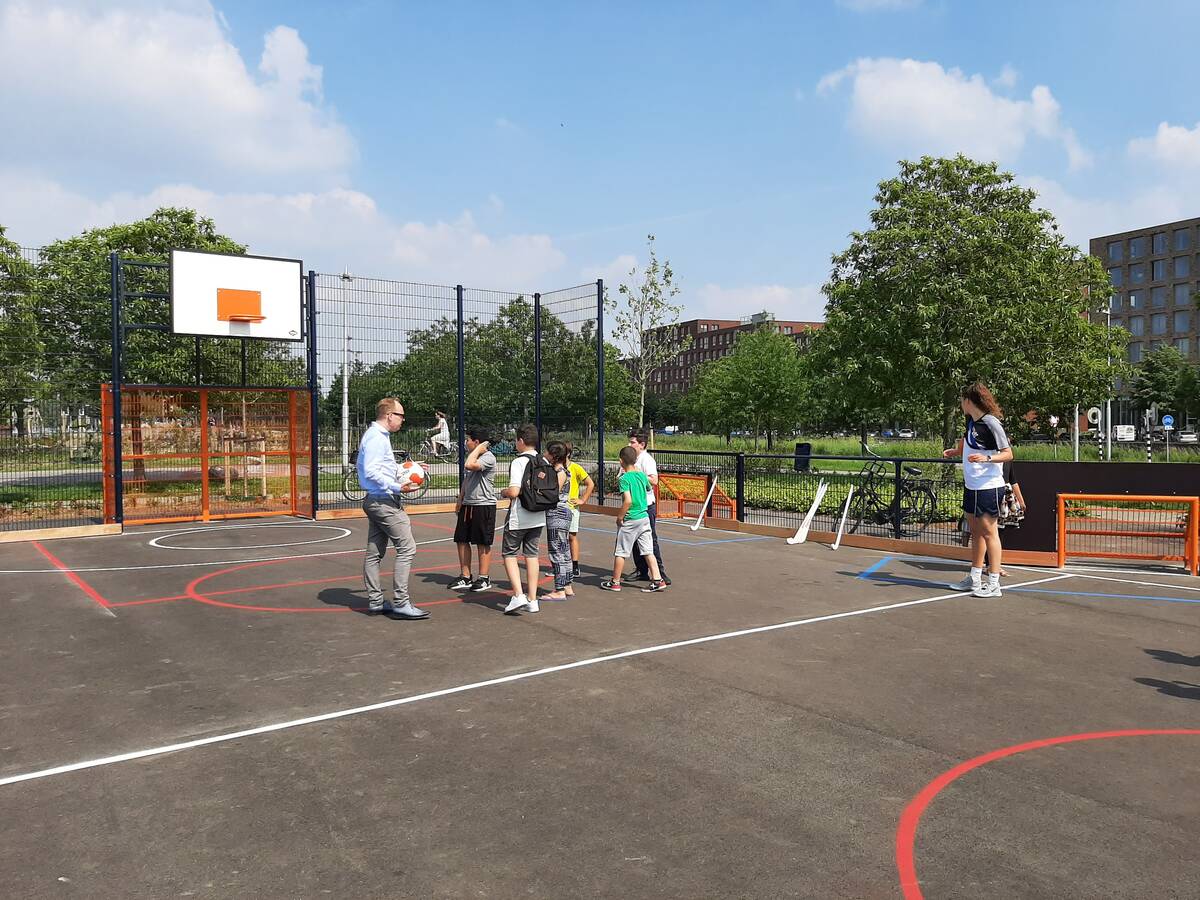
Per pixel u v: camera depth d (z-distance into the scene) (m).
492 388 18.77
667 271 36.06
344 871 3.33
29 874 3.30
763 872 3.32
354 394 17.00
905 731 4.87
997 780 4.20
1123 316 94.50
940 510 11.88
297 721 5.05
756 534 14.08
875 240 26.73
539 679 5.86
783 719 5.07
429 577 9.93
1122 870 3.34
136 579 9.73
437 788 4.11
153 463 16.23
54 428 16.25
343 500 17.16
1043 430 33.31
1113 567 10.67
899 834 3.63
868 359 26.78
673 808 3.88
